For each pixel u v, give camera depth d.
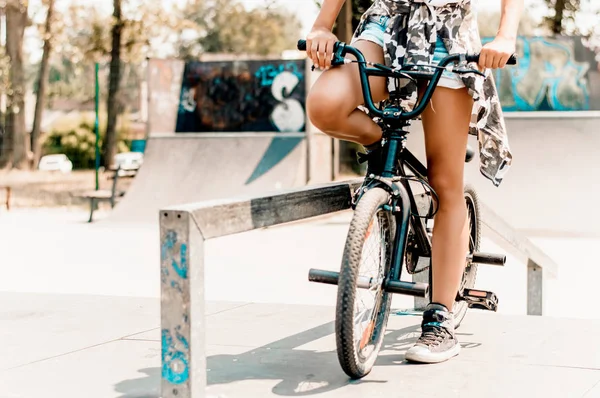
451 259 2.55
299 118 11.94
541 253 4.02
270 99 12.12
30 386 2.30
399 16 2.43
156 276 5.86
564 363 2.47
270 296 5.10
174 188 10.63
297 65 11.99
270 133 11.12
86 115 28.53
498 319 3.19
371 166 2.45
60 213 12.12
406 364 2.47
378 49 2.45
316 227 9.80
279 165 10.59
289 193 2.19
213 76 12.35
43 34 24.75
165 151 11.27
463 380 2.28
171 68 12.17
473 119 2.62
